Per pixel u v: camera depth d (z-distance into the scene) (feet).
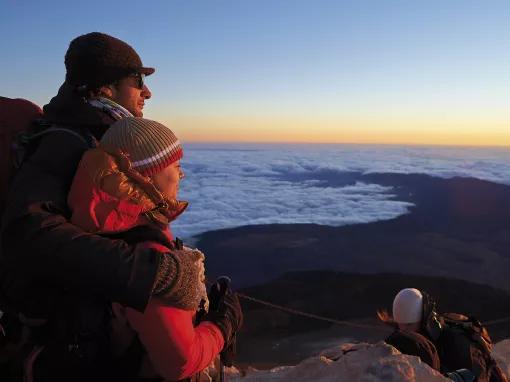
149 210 5.74
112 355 5.41
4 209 5.84
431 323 10.18
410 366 8.68
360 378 8.68
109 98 6.49
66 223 5.15
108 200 5.26
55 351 5.28
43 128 6.05
